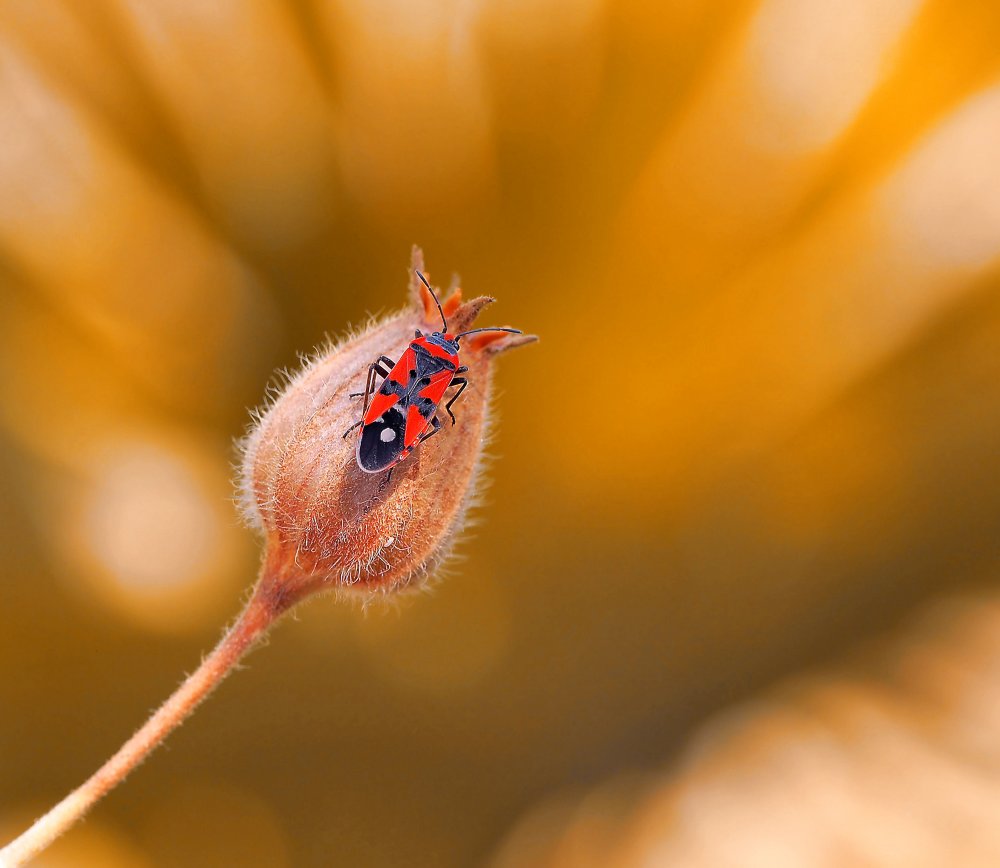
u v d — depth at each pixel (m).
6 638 0.49
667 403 0.51
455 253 0.48
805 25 0.43
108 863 0.48
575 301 0.49
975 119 0.44
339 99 0.45
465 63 0.43
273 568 0.29
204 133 0.45
